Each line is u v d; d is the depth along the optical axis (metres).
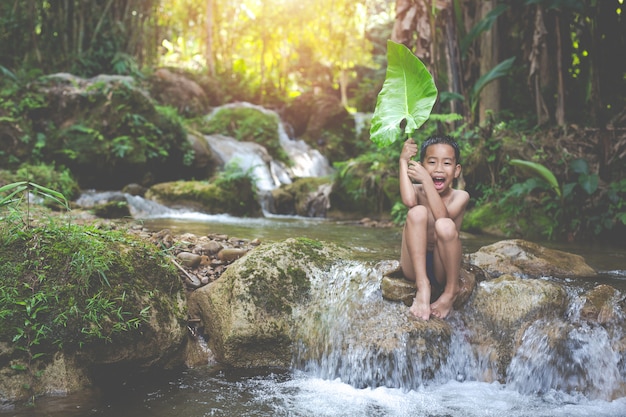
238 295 3.78
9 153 9.77
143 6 16.70
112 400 3.10
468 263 4.16
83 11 14.91
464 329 3.54
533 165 7.33
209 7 19.44
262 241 5.70
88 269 3.36
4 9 14.07
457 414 2.92
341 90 26.03
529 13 9.55
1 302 3.16
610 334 3.29
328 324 3.68
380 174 9.92
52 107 10.67
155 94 15.40
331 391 3.26
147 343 3.46
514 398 3.14
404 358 3.31
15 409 2.89
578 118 9.45
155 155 10.85
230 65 21.56
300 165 16.31
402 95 3.77
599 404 3.07
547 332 3.34
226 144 13.75
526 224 7.54
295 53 23.45
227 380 3.45
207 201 9.42
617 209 7.30
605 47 8.98
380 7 28.62
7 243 3.41
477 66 10.44
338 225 8.51
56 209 7.36
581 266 4.43
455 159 3.57
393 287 3.61
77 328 3.21
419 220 3.48
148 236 5.03
